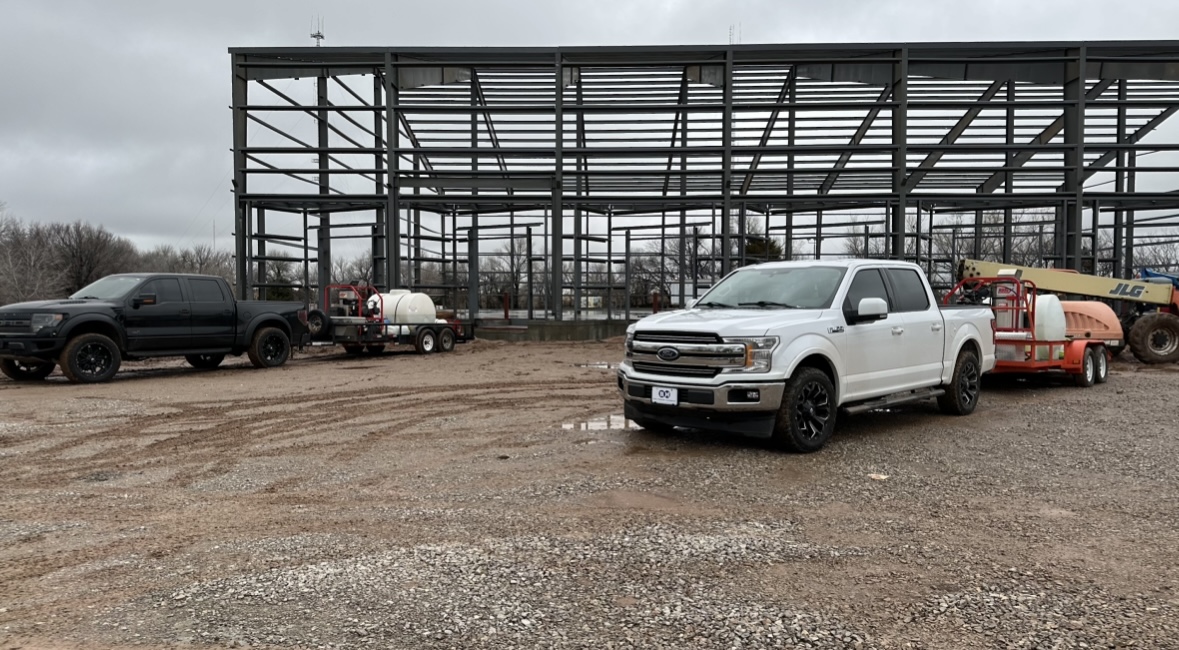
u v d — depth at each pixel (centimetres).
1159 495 581
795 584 407
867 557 448
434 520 523
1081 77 2183
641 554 453
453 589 402
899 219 2233
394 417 965
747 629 354
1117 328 1388
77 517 539
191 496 595
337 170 2222
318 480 644
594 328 2355
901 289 883
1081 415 952
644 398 756
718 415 724
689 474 648
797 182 3038
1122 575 419
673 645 338
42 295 4750
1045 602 383
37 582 416
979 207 2533
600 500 570
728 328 716
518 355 1878
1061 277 1582
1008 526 507
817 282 823
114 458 735
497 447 772
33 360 1327
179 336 1441
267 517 535
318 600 388
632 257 3375
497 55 2227
